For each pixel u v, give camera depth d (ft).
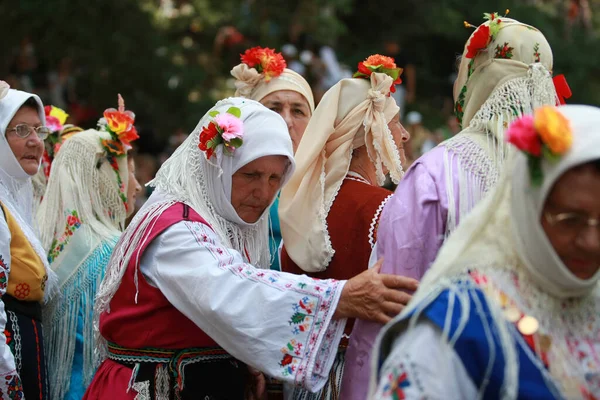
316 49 50.83
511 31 9.01
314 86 44.52
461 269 6.61
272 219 12.95
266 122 10.14
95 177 15.21
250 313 9.18
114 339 10.19
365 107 10.49
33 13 37.52
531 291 6.49
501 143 8.58
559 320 6.54
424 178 8.59
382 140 10.43
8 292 12.28
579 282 6.34
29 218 13.67
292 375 9.00
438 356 6.21
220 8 47.96
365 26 56.44
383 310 8.64
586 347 6.54
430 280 6.66
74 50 38.83
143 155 37.50
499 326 6.23
